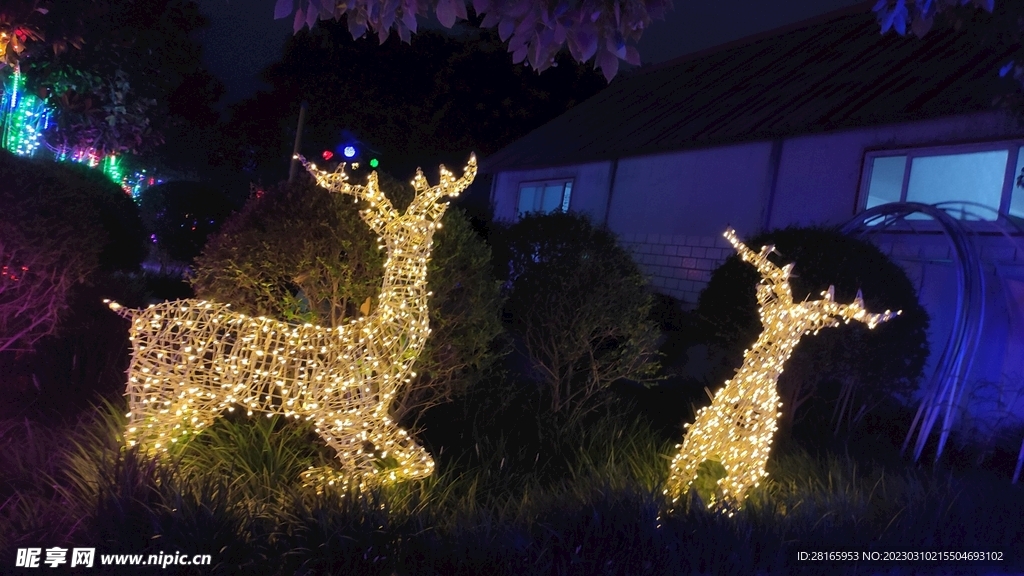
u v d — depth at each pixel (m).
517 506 4.51
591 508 4.13
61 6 7.85
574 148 13.75
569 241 6.32
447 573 3.63
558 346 6.12
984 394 7.27
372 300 5.01
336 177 4.34
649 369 6.36
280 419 5.11
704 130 11.12
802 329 4.87
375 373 4.36
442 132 22.73
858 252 6.86
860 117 8.75
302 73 26.84
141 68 12.09
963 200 8.13
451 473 4.95
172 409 4.19
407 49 25.00
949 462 6.38
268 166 30.80
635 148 11.91
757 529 4.30
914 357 6.76
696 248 11.15
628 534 3.95
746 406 4.84
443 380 5.43
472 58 22.19
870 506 4.89
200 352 4.15
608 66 4.11
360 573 3.53
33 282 5.30
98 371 5.68
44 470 4.16
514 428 5.86
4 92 9.30
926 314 6.96
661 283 11.67
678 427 6.54
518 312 6.28
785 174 10.03
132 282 8.55
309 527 3.64
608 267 6.18
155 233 16.16
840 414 6.94
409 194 5.27
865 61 10.95
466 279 5.27
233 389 4.21
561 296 6.02
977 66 8.90
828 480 5.38
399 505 4.08
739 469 4.82
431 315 5.13
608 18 4.02
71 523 3.50
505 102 22.00
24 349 5.36
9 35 5.93
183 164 28.56
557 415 6.11
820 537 4.39
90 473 4.00
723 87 13.04
